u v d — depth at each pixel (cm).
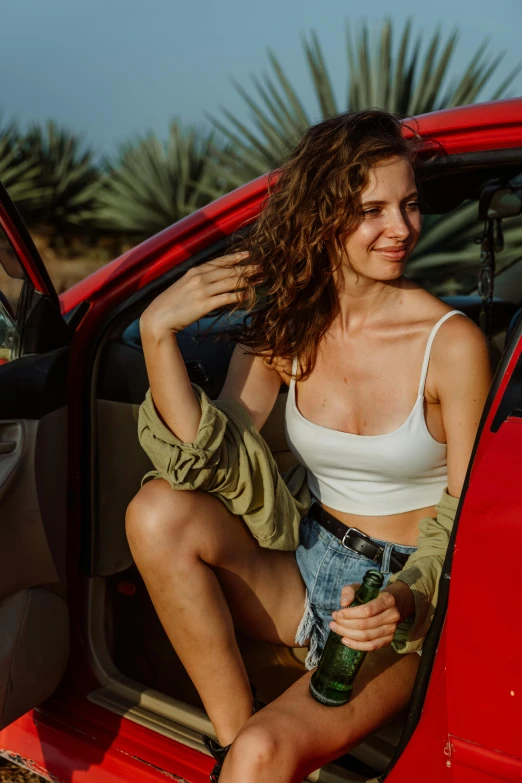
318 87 895
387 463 163
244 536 172
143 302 197
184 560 161
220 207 191
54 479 192
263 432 229
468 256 615
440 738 131
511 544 119
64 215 1334
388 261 157
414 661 158
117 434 203
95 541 200
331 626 140
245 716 162
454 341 158
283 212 164
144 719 188
